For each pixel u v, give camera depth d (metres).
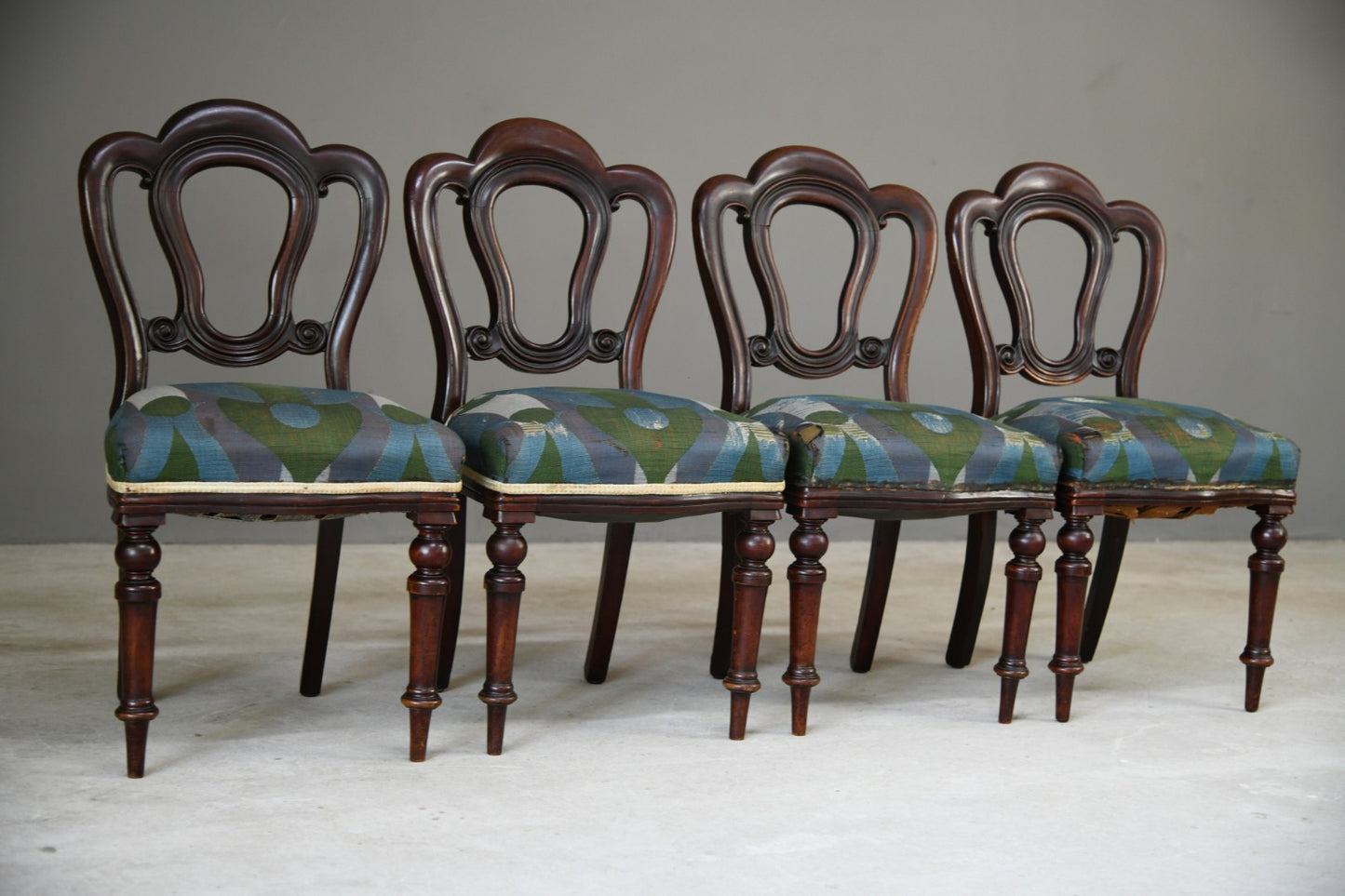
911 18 4.59
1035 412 2.25
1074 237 4.76
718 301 2.23
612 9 4.30
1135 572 3.92
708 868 1.41
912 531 4.57
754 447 1.87
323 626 2.06
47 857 1.37
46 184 3.78
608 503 1.79
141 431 1.56
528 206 4.21
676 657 2.50
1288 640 2.88
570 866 1.40
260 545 3.90
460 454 1.73
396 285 4.11
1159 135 4.85
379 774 1.70
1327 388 5.05
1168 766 1.87
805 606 1.93
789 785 1.72
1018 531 2.07
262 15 3.95
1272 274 4.98
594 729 1.96
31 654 2.33
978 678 2.40
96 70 3.81
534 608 3.00
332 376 2.02
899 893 1.37
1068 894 1.38
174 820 1.50
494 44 4.18
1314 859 1.51
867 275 2.34
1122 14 4.79
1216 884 1.43
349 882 1.33
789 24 4.47
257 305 3.98
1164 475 2.11
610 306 4.34
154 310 3.90
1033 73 4.72
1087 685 2.37
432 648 1.75
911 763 1.84
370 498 1.68
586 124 4.30
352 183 2.03
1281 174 4.97
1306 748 1.99
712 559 3.95
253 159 1.96
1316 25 4.98
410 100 4.10
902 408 2.07
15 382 3.79
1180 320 4.90
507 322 2.11
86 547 3.78
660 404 1.90
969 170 4.68
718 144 4.42
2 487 3.79
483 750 1.82
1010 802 1.68
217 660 2.32
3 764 1.68
